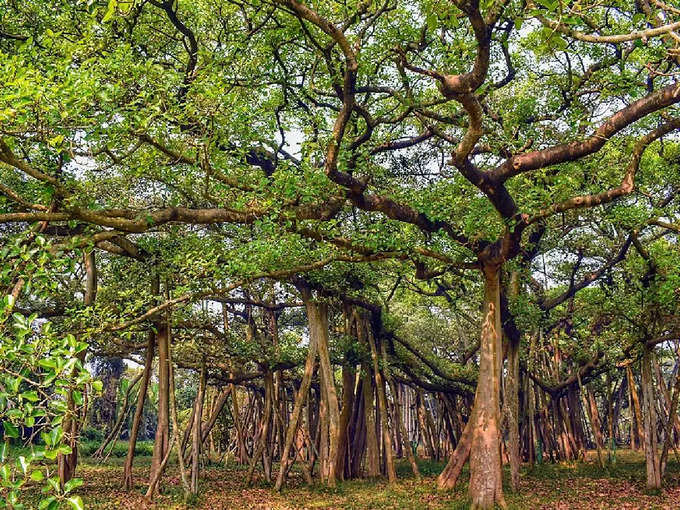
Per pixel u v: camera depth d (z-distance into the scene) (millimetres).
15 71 8117
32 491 14836
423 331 30531
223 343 21359
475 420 15781
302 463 21594
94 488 19375
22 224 13844
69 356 5090
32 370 5168
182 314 17578
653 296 17672
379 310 23203
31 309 15594
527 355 26078
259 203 12062
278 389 24062
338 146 11695
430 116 14383
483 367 15984
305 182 12258
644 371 18734
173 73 9930
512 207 13758
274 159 17250
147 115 9711
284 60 16625
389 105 17219
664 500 16000
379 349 24047
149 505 16172
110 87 9023
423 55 15023
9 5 13648
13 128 7789
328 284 20953
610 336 21266
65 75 8828
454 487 19016
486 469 15250
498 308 16359
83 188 10344
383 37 14953
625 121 11836
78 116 8430
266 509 15664
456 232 15398
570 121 13383
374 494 18406
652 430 18328
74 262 7883
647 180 17516
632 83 14297
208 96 10242
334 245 14047
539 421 29906
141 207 14938
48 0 13516
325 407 22359
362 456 24406
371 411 23688
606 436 38000
